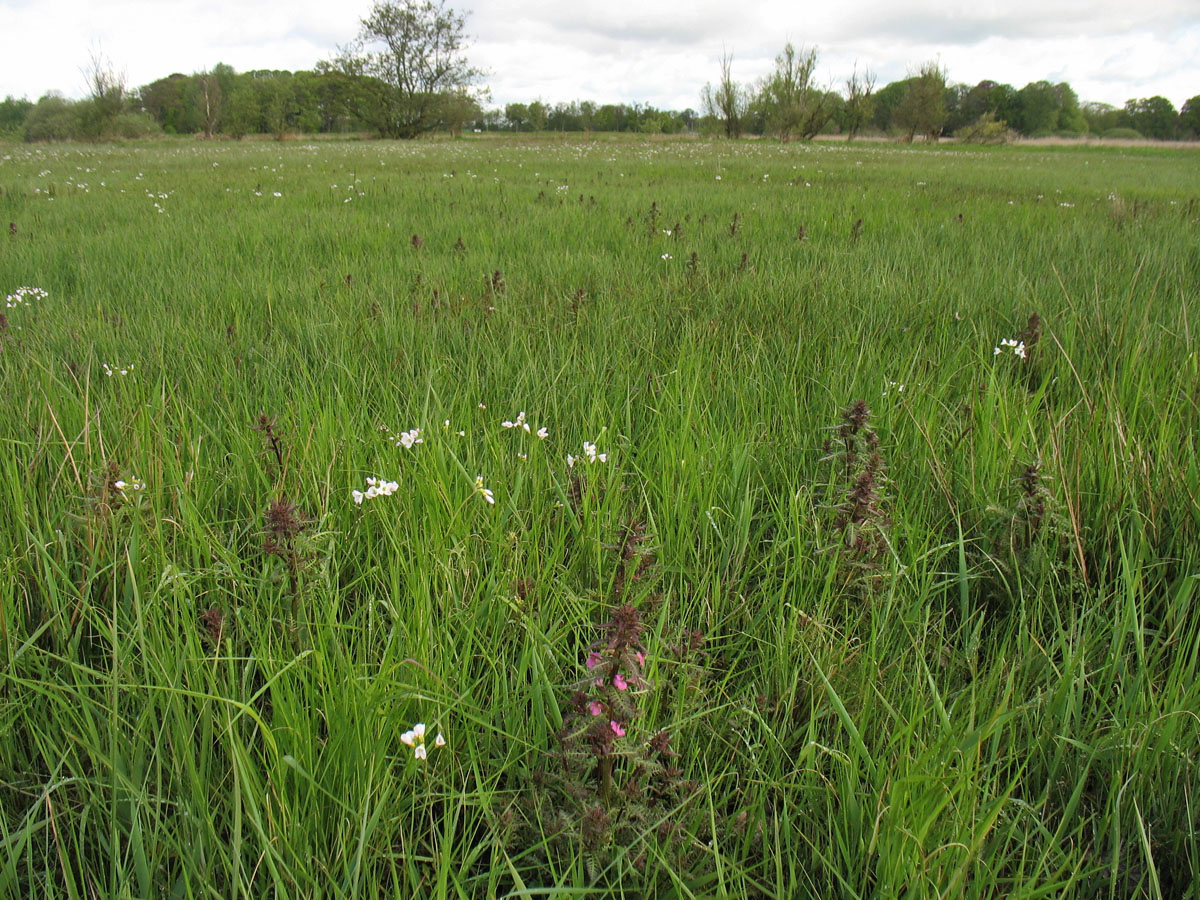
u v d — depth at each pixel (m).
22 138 68.00
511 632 2.54
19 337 5.03
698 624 2.59
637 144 43.47
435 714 2.11
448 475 3.23
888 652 2.52
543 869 1.89
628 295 6.18
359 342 5.07
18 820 1.96
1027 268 7.15
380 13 58.09
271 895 1.77
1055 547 2.90
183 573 2.47
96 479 2.82
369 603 2.48
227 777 1.97
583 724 1.80
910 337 5.20
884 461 3.19
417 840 1.88
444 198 12.93
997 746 2.09
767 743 2.17
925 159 28.62
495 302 5.98
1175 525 3.00
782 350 4.90
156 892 1.76
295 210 11.40
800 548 2.83
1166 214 11.07
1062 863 1.90
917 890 1.65
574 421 3.91
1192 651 2.37
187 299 6.13
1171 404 3.74
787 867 1.94
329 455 3.37
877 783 1.93
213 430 3.74
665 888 1.84
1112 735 2.12
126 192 13.84
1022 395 4.13
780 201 12.80
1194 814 1.96
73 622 2.53
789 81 52.81
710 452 3.50
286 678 2.11
